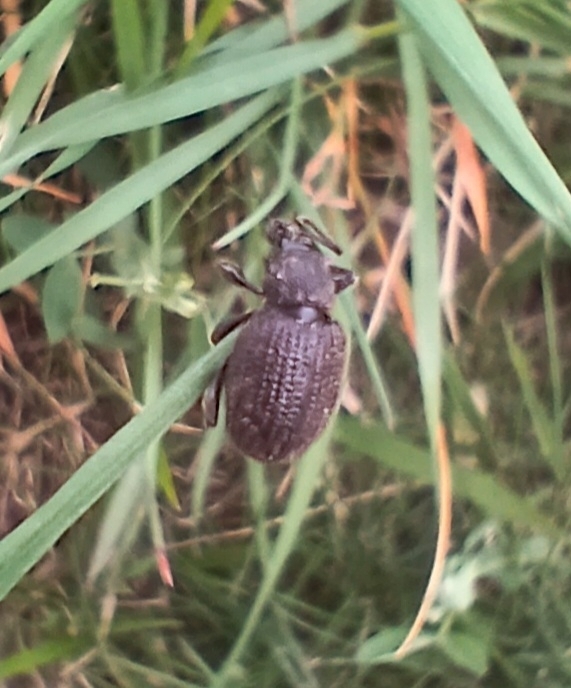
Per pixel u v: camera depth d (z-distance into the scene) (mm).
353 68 61
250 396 57
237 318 59
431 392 56
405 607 70
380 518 70
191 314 61
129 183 58
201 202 64
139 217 63
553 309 69
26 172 64
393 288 64
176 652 71
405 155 64
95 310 65
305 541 70
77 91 62
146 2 58
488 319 68
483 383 69
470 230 64
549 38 61
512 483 69
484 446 67
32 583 70
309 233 61
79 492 55
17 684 71
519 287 69
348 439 64
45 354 68
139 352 65
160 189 58
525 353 69
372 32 58
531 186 55
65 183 64
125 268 61
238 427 57
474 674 70
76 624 69
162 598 71
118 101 57
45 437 70
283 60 58
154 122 57
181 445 69
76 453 69
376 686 70
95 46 62
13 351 67
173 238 64
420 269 57
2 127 57
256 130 60
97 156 63
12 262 57
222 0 56
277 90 59
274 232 59
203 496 70
